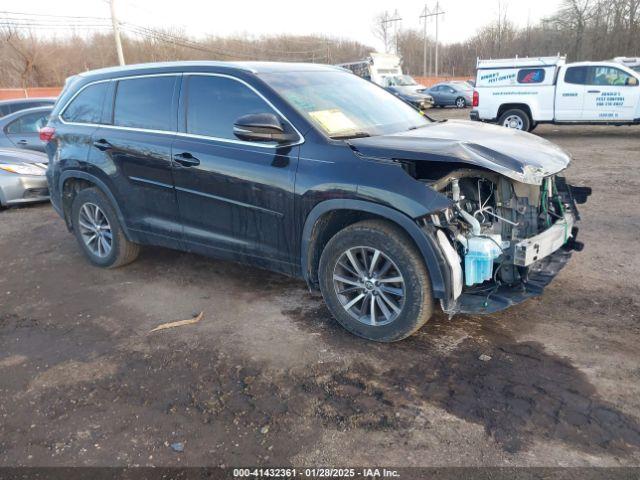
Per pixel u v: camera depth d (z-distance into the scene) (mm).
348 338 3713
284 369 3379
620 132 14633
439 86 28359
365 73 27875
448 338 3643
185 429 2875
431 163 3469
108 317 4285
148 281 4992
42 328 4164
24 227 7133
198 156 4152
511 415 2840
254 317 4133
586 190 4188
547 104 13750
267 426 2859
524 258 3340
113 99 4867
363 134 3865
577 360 3312
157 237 4727
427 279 3326
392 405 2969
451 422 2809
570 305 4043
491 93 14484
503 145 3670
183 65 4449
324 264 3686
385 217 3344
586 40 43875
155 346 3773
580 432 2691
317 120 3799
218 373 3383
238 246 4164
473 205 3576
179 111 4363
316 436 2766
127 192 4762
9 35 38875
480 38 60875
